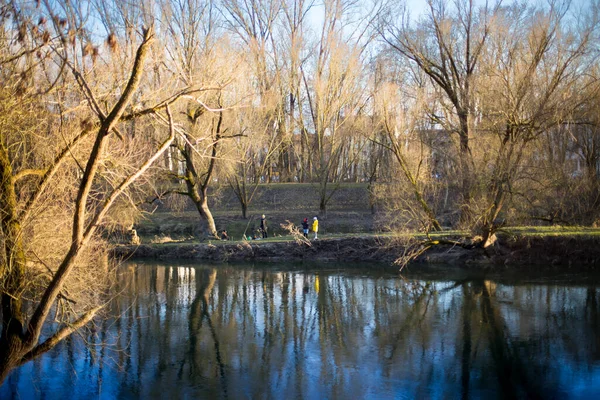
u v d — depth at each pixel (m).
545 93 22.72
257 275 25.86
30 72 7.56
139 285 23.56
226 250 30.84
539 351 14.40
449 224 33.47
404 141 30.86
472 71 28.89
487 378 12.71
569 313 17.81
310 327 17.02
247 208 44.62
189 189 33.09
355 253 29.64
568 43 23.28
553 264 25.56
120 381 12.68
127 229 32.53
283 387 12.31
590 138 28.78
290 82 41.66
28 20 6.66
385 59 39.25
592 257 25.22
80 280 11.72
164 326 17.20
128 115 6.64
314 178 48.78
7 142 9.34
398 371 13.22
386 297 20.84
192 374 13.16
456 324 17.02
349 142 46.16
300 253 30.39
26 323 12.30
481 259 26.45
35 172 7.49
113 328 16.98
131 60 8.39
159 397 11.74
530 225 30.42
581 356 13.95
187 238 36.94
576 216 26.59
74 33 6.24
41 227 10.07
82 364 13.81
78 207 6.16
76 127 9.88
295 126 44.09
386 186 33.78
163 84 8.62
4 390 12.20
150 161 6.64
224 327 17.08
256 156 41.28
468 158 25.11
